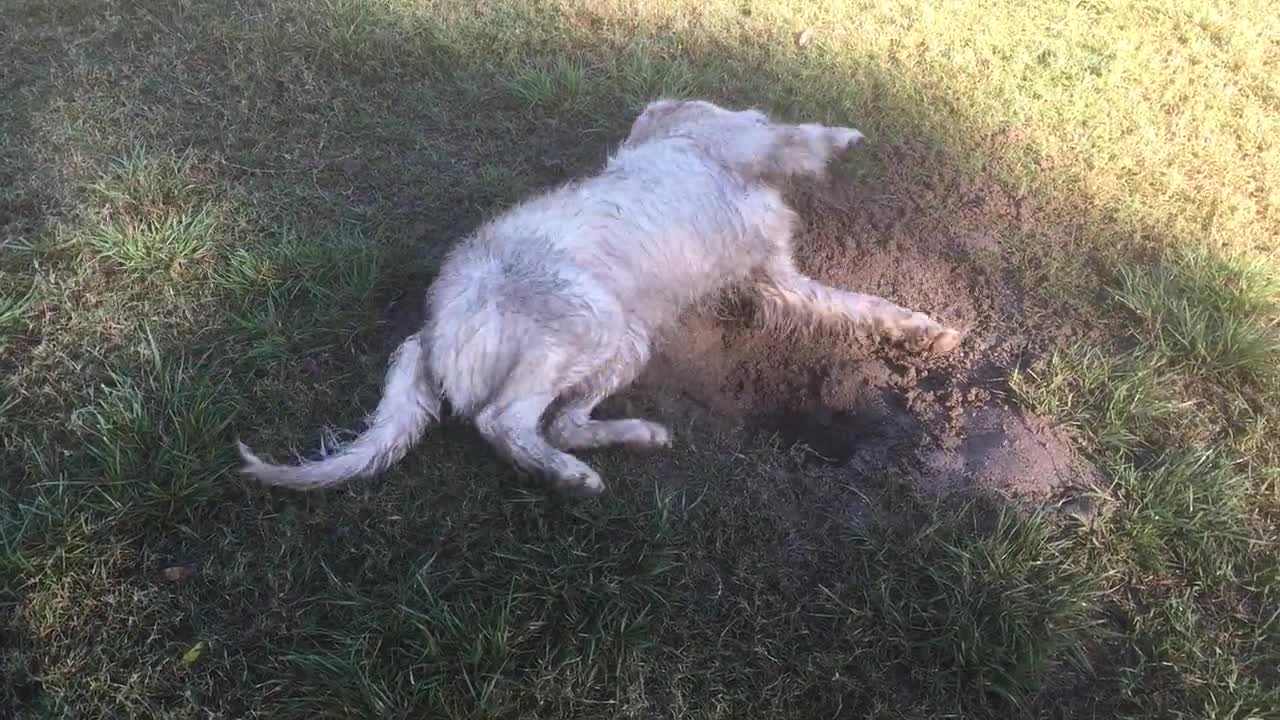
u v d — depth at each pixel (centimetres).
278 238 144
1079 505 120
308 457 118
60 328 127
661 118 145
